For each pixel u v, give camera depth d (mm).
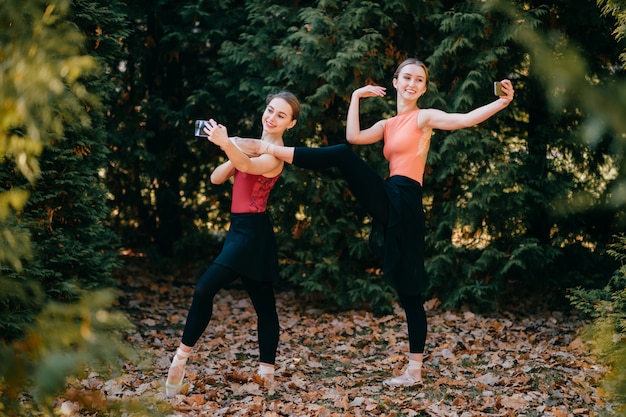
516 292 6395
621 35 3725
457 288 5887
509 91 3729
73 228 4855
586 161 5965
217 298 6230
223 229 7168
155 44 6871
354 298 5820
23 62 1517
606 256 6180
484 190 5668
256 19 6109
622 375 1651
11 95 1530
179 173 7117
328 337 5117
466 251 6055
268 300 3895
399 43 6254
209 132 3480
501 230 5965
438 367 4387
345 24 5738
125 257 7070
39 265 4312
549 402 3709
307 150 3727
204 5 6504
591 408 3605
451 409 3578
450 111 5793
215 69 6375
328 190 5852
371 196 3818
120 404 1718
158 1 6461
